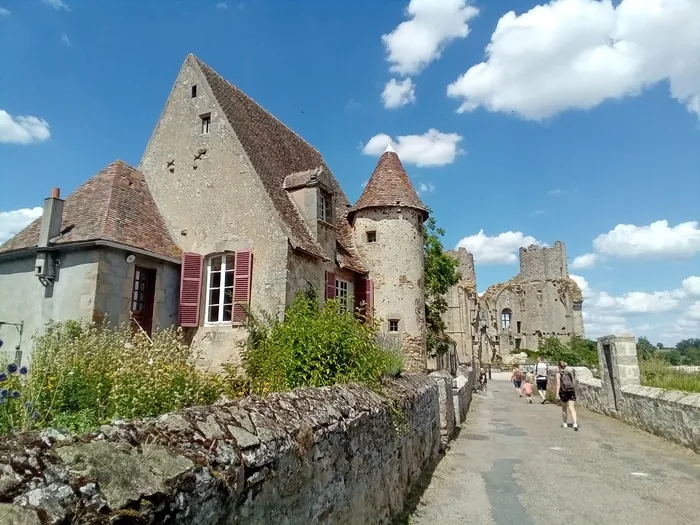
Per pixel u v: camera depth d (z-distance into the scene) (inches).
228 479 103.7
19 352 474.0
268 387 270.5
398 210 743.1
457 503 278.1
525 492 300.0
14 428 163.5
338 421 176.6
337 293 663.8
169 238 573.9
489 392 1148.5
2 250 529.0
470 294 2062.0
